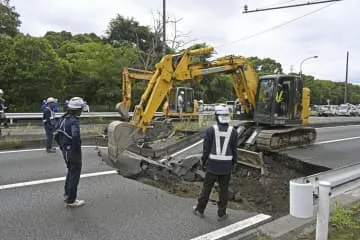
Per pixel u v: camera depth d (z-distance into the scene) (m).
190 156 8.73
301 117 14.00
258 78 13.60
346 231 4.91
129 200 6.79
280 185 8.44
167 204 6.59
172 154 9.73
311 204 4.22
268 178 8.87
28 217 5.79
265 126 13.44
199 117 22.19
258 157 9.04
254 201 7.10
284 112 13.34
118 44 41.66
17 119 23.06
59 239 4.96
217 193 6.91
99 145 13.71
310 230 5.16
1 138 14.29
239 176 9.03
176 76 11.10
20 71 26.22
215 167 5.79
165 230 5.35
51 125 11.95
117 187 7.65
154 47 30.97
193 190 7.60
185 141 10.73
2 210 6.11
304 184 4.23
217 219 5.87
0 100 14.99
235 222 5.76
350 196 6.64
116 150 9.09
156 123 12.73
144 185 7.86
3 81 26.75
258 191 7.84
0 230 5.25
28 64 26.48
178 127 16.78
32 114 22.33
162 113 23.72
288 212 6.47
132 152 9.26
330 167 9.83
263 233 5.23
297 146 13.91
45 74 27.23
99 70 30.59
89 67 30.61
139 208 6.33
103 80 30.92
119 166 8.94
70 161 6.26
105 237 5.05
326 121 30.05
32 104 27.50
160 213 6.09
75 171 6.30
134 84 27.88
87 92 32.12
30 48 26.62
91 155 11.36
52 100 12.05
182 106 24.41
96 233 5.19
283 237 4.94
